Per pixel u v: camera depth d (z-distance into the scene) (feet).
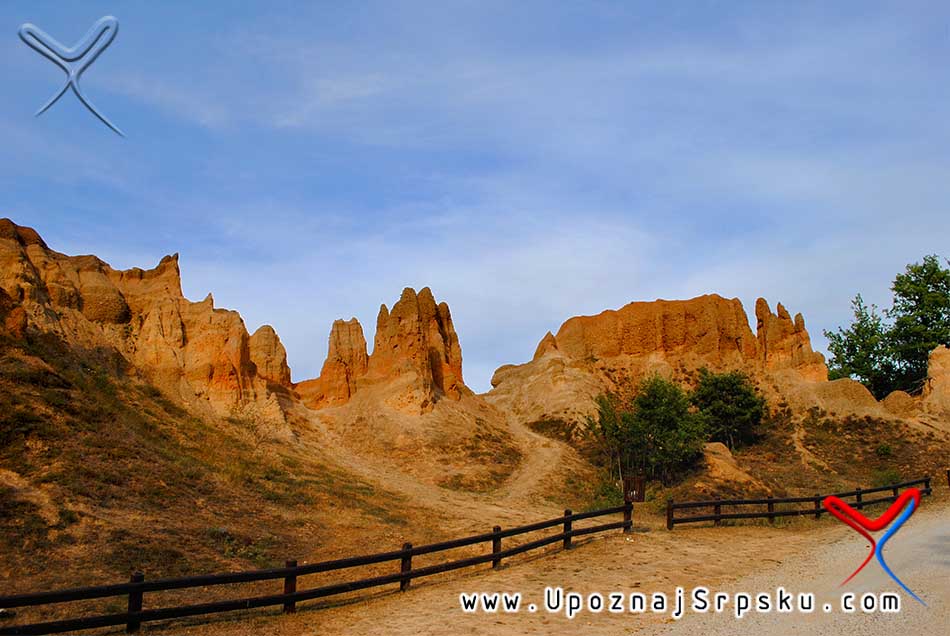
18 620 61.26
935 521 111.24
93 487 93.40
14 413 100.73
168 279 171.32
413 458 173.99
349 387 204.74
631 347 259.19
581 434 209.05
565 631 61.72
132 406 129.90
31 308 134.72
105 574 75.20
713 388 222.48
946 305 264.93
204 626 61.87
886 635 58.65
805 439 212.23
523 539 108.58
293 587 66.59
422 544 104.32
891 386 271.28
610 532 104.63
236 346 163.53
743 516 109.70
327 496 123.54
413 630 61.57
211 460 122.01
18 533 79.15
